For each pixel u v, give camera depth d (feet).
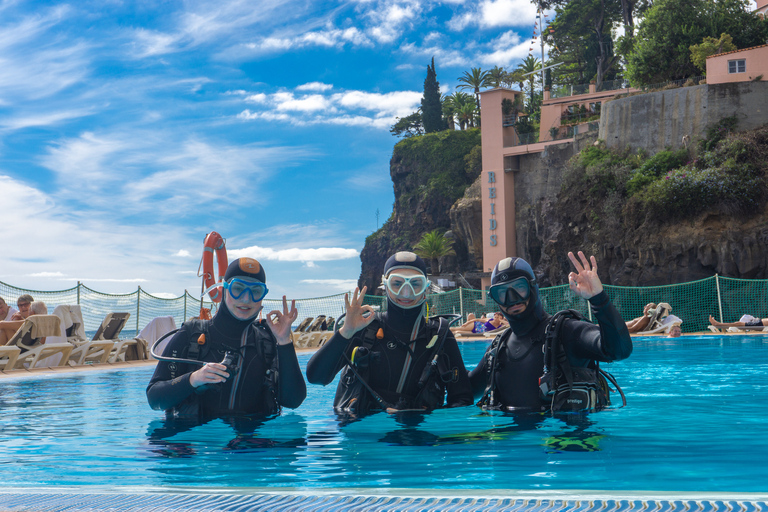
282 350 12.44
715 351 32.65
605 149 127.03
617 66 191.83
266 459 8.48
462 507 5.09
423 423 11.38
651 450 8.41
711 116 112.98
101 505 5.43
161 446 9.73
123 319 37.63
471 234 167.63
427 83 251.60
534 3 195.52
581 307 91.91
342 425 11.43
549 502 5.10
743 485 6.36
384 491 5.68
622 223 117.60
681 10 135.54
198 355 12.73
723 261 100.01
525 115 167.02
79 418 13.41
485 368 14.08
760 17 131.85
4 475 7.72
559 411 11.96
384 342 13.33
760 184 100.37
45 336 29.81
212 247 33.81
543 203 150.92
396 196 226.58
